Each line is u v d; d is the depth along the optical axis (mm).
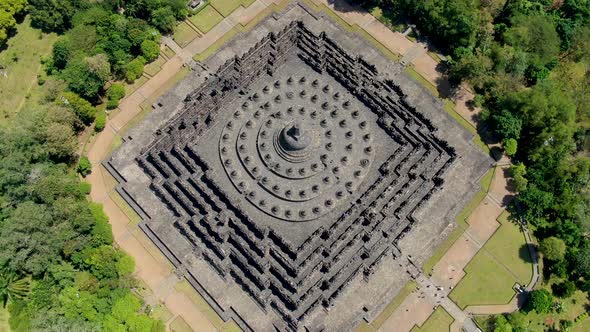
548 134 120438
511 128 121562
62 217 112750
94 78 125562
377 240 114562
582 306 112375
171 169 121000
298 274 109938
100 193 121562
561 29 136000
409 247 115938
